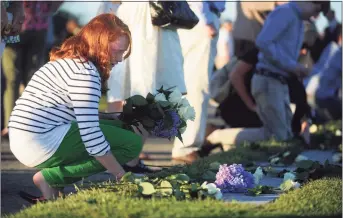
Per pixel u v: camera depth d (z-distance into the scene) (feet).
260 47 39.14
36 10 44.37
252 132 39.75
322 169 25.22
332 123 48.47
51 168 22.74
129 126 24.41
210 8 35.45
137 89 31.78
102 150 21.91
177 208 18.72
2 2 27.14
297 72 39.60
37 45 44.65
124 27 22.39
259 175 23.84
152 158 38.04
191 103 35.53
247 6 48.57
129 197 20.33
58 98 22.11
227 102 41.32
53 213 18.84
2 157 37.24
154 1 31.60
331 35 53.11
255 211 18.81
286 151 33.47
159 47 32.19
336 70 50.55
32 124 22.06
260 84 39.78
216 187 22.25
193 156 35.68
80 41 22.29
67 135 22.17
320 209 19.56
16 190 27.68
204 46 35.37
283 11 39.32
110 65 22.44
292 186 22.98
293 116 40.22
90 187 22.67
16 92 43.98
